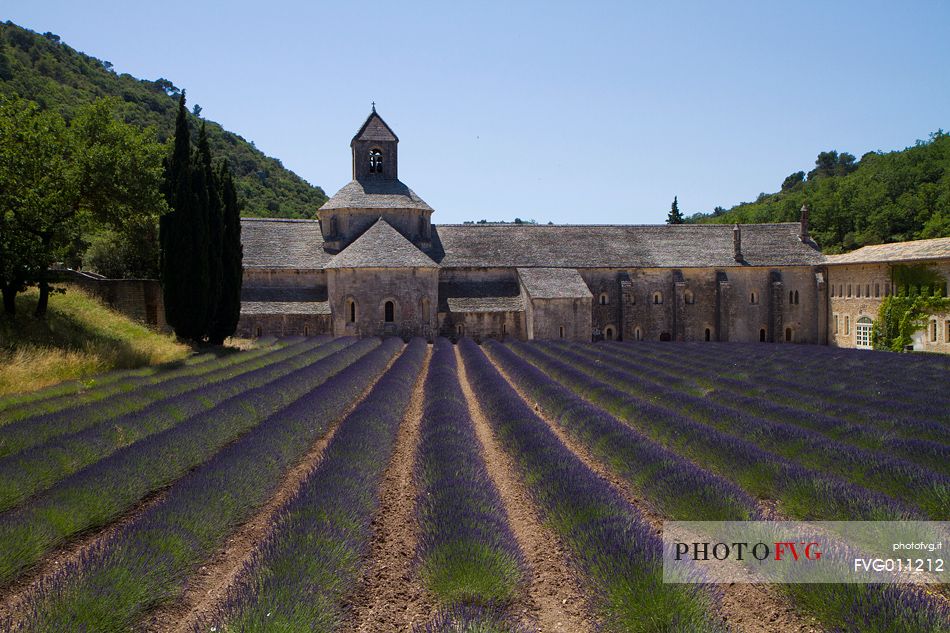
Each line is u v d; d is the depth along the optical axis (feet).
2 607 25.20
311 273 160.86
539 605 25.25
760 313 181.37
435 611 24.36
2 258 81.51
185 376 76.07
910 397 67.31
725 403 66.90
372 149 176.24
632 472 40.09
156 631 23.36
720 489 33.01
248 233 167.12
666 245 185.06
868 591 21.58
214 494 32.71
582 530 28.19
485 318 160.76
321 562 24.94
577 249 179.52
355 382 75.72
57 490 33.96
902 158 348.59
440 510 30.99
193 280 107.34
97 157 90.12
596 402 70.13
